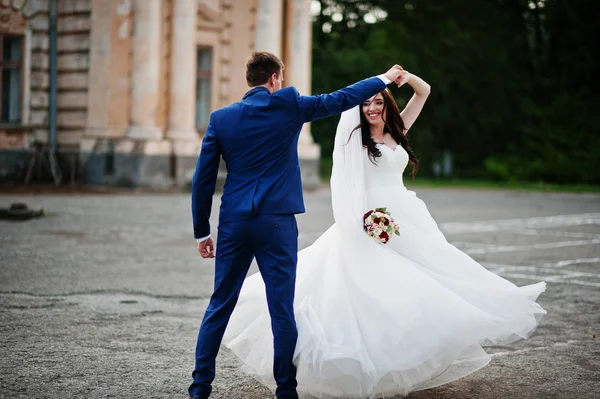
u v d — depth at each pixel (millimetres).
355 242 5355
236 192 5043
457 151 47406
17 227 15156
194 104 27547
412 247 5535
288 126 5055
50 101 27203
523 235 16234
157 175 25984
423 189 32750
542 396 5531
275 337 5000
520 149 41938
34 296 8680
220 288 5121
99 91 26484
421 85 5848
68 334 7000
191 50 27062
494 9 44625
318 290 5352
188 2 26875
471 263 5633
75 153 26766
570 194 31688
